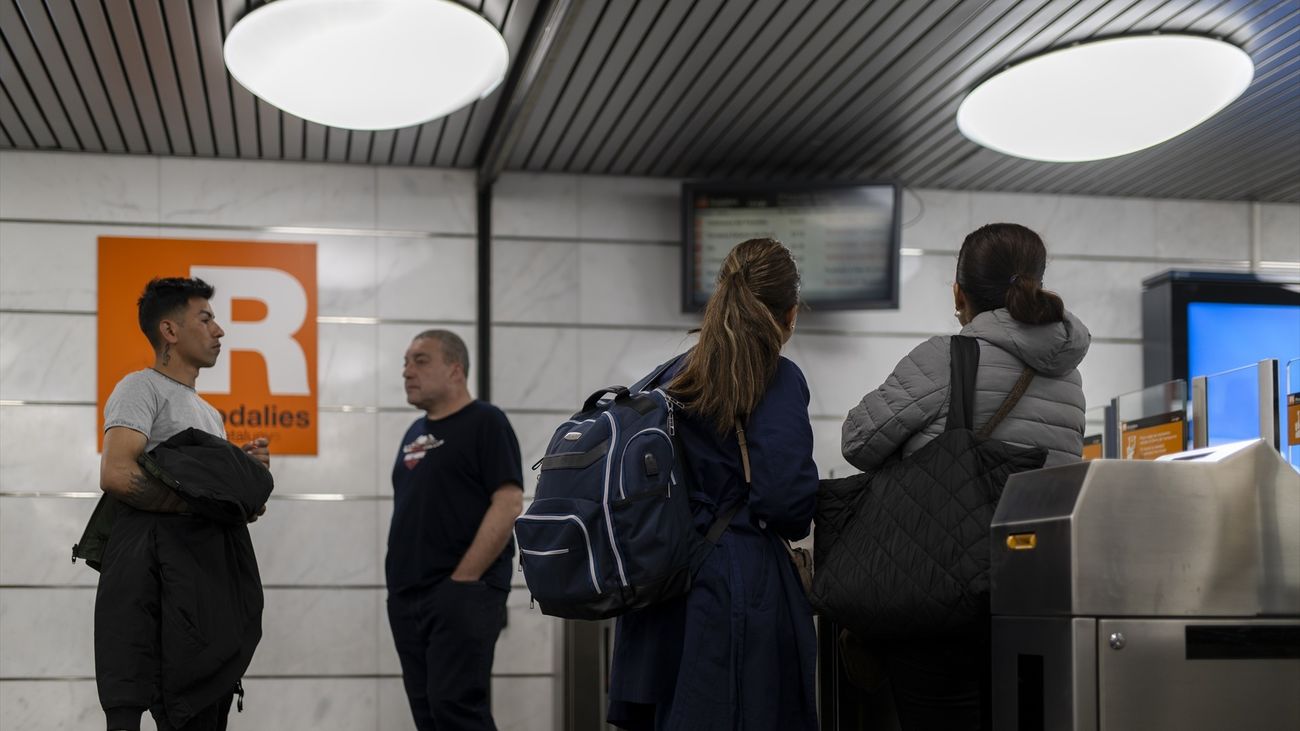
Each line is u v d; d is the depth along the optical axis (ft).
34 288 20.33
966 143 20.88
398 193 21.45
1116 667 6.48
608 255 22.03
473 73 16.30
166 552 10.91
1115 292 23.34
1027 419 7.91
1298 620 6.72
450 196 21.61
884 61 17.57
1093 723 6.42
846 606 7.70
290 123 19.47
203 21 16.01
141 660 10.73
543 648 20.84
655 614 8.06
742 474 8.05
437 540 15.02
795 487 7.82
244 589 11.48
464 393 15.74
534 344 21.62
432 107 17.20
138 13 15.71
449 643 14.69
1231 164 21.67
